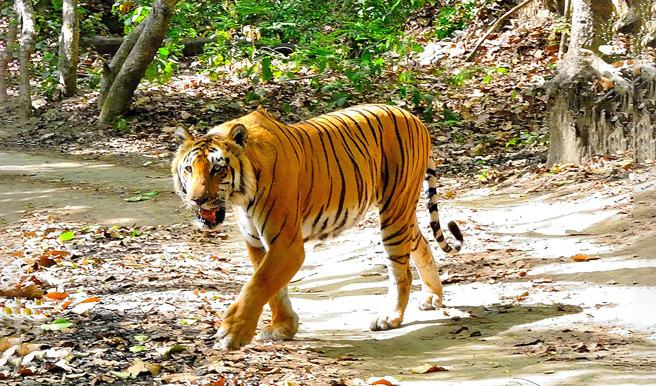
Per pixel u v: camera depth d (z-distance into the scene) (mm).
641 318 3463
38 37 24156
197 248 10969
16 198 13391
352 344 6871
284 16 26406
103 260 9922
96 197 13711
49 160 16516
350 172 7180
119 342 6480
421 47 23672
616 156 14203
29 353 6105
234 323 6316
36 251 10156
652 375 5250
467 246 10422
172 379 5648
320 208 7035
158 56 21688
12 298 7781
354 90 21094
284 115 19672
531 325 7246
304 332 7316
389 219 7652
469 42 24969
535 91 20484
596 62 14484
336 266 10039
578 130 14500
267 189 6523
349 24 24891
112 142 18078
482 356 6398
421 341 6992
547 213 11750
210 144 6320
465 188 14305
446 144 17688
